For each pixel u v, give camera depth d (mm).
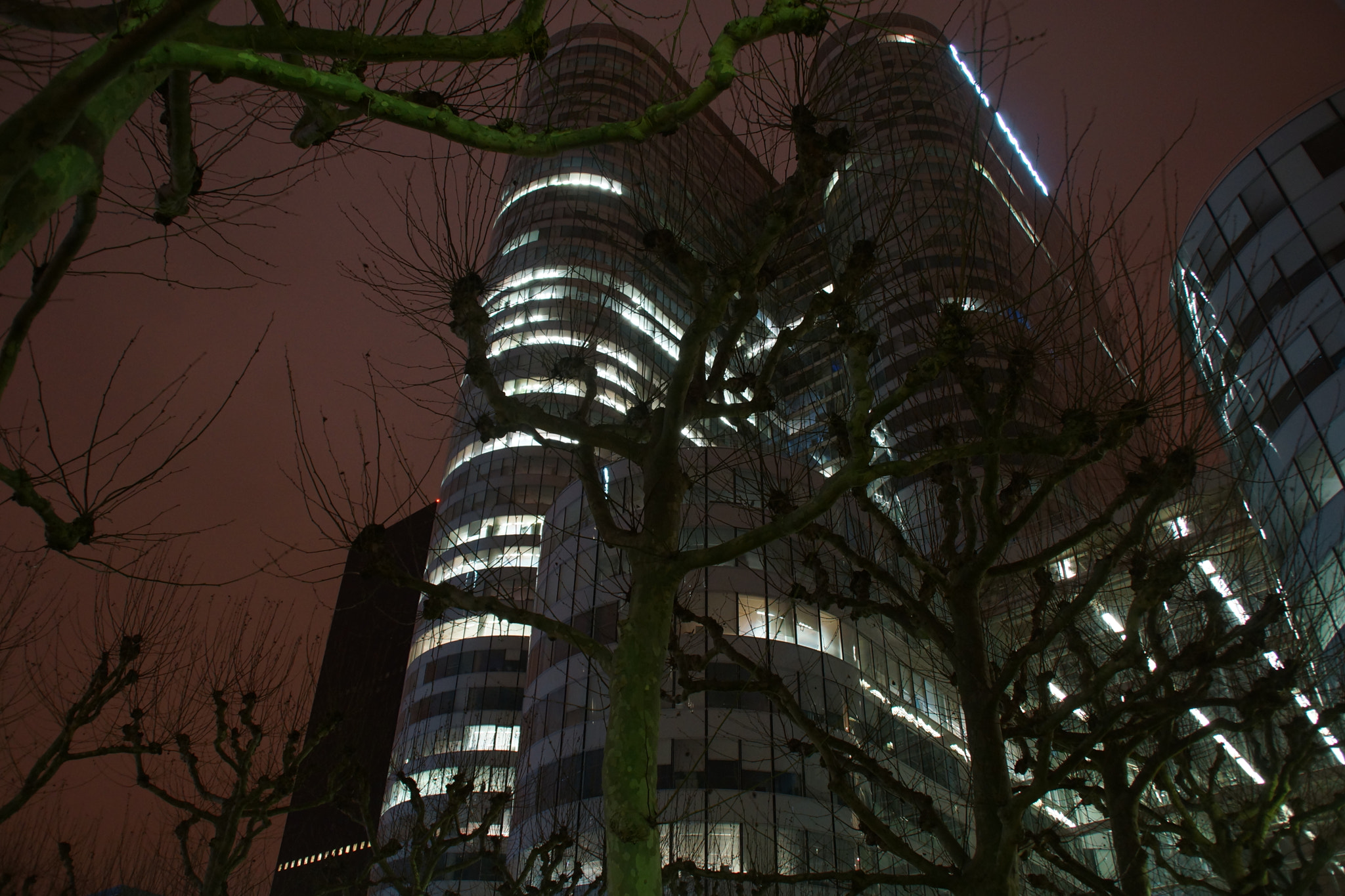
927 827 9945
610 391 62062
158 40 4637
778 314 9883
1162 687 13664
